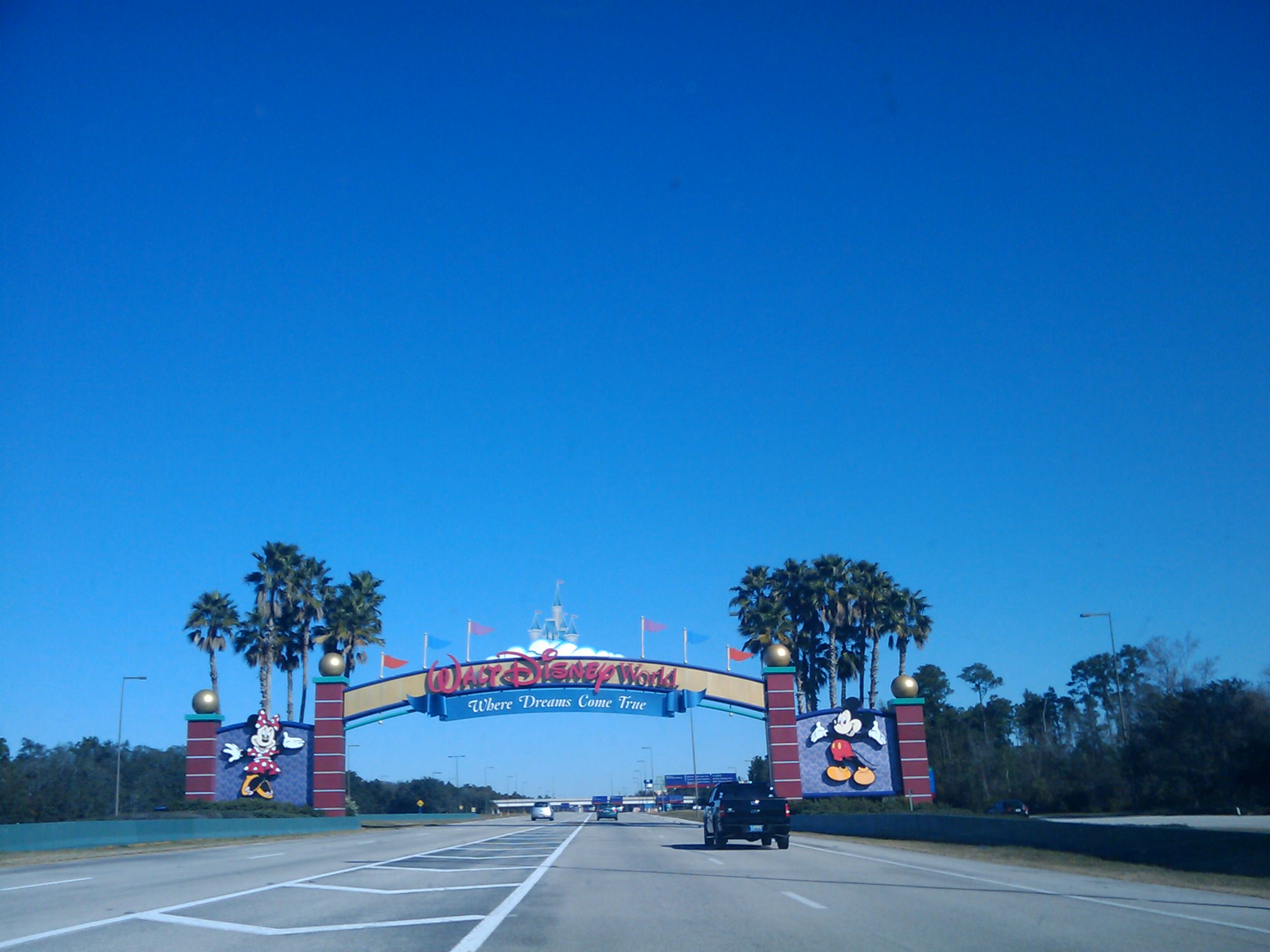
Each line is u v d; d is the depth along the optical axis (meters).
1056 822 26.59
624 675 57.97
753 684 57.75
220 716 57.41
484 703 57.81
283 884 20.66
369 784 135.50
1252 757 58.75
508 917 14.82
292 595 67.50
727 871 23.42
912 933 12.98
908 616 71.94
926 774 55.91
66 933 13.22
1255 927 13.35
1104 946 11.82
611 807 86.00
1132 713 91.81
